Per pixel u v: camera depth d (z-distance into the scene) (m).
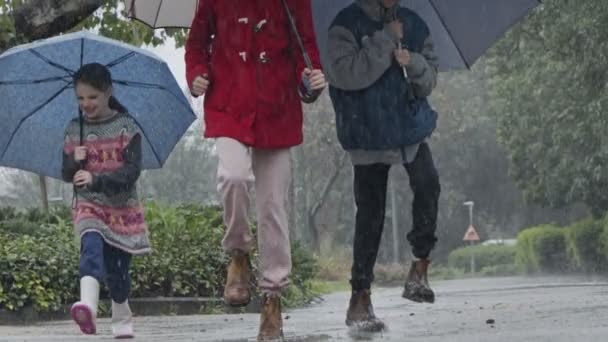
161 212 31.56
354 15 14.77
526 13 15.63
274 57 13.24
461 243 159.00
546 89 71.00
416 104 14.76
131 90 16.81
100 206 15.29
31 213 35.94
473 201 143.12
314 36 13.45
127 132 15.55
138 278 28.83
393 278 96.50
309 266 38.28
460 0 15.55
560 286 49.56
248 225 13.21
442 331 15.58
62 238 27.95
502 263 134.12
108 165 15.46
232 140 12.96
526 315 19.56
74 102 16.98
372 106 14.69
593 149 70.88
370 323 15.16
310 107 107.44
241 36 13.16
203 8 13.39
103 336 17.70
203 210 37.12
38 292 24.98
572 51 65.75
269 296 13.50
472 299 33.19
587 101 67.19
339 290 64.19
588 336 13.43
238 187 12.87
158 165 17.38
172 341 15.40
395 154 14.85
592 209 78.81
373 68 14.59
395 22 14.80
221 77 13.17
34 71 16.64
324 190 110.25
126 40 36.00
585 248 80.31
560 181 79.31
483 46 15.91
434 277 115.88
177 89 16.78
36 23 29.84
